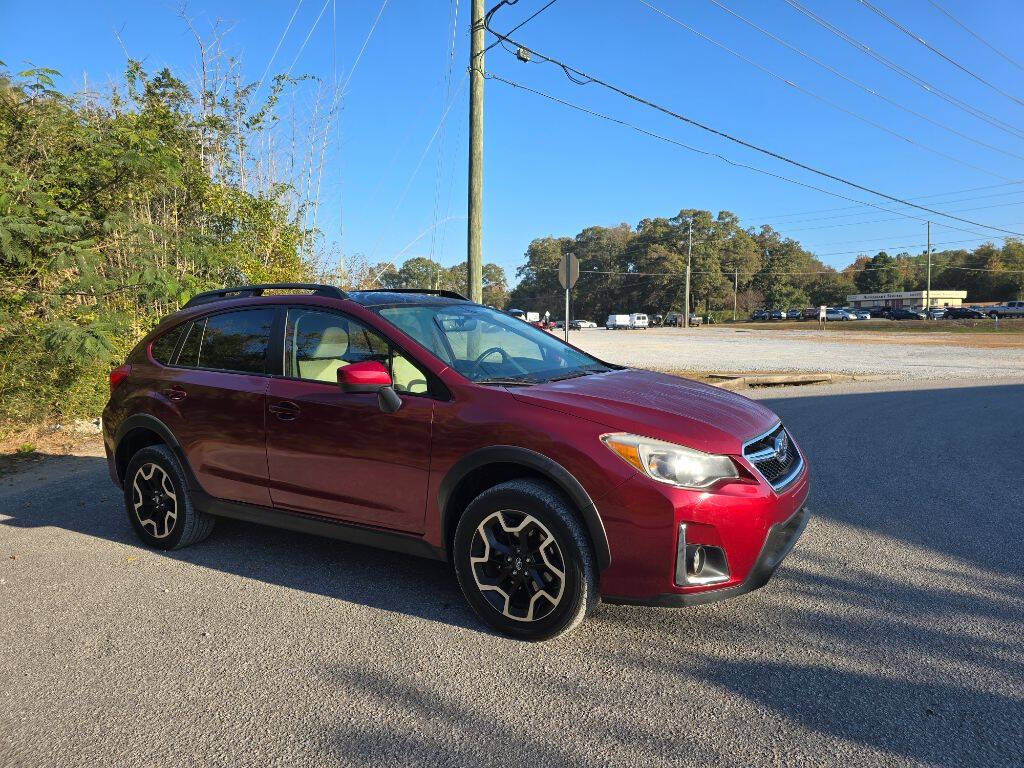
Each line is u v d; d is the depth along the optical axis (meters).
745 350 30.30
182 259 9.85
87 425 8.56
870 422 9.31
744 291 121.44
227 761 2.39
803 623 3.39
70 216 7.43
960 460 6.96
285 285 4.29
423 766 2.34
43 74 7.51
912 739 2.44
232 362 4.27
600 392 3.43
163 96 10.20
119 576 4.07
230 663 3.06
